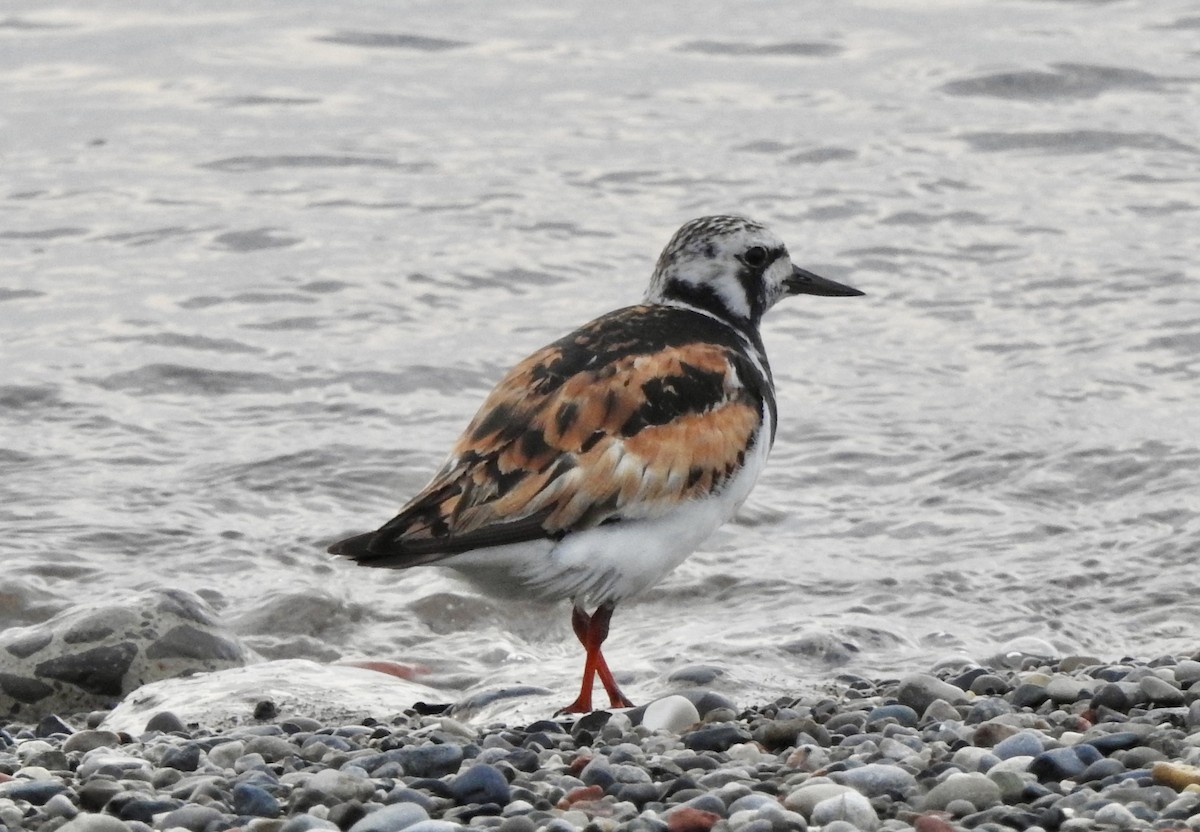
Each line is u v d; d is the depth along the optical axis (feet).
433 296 70.85
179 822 24.62
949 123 92.22
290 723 32.96
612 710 32.35
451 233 77.51
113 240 76.79
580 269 73.87
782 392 61.36
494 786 25.54
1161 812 23.79
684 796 25.03
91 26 111.45
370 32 110.32
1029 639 42.04
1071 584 46.29
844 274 72.95
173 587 41.98
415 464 55.21
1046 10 112.98
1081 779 25.62
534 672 40.40
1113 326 66.33
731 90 98.94
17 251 75.31
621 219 79.51
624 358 32.22
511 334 67.10
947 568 47.62
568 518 30.76
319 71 103.30
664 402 31.83
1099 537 49.55
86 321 67.21
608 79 101.40
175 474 54.19
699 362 32.76
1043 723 29.01
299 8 115.85
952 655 40.24
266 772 27.22
